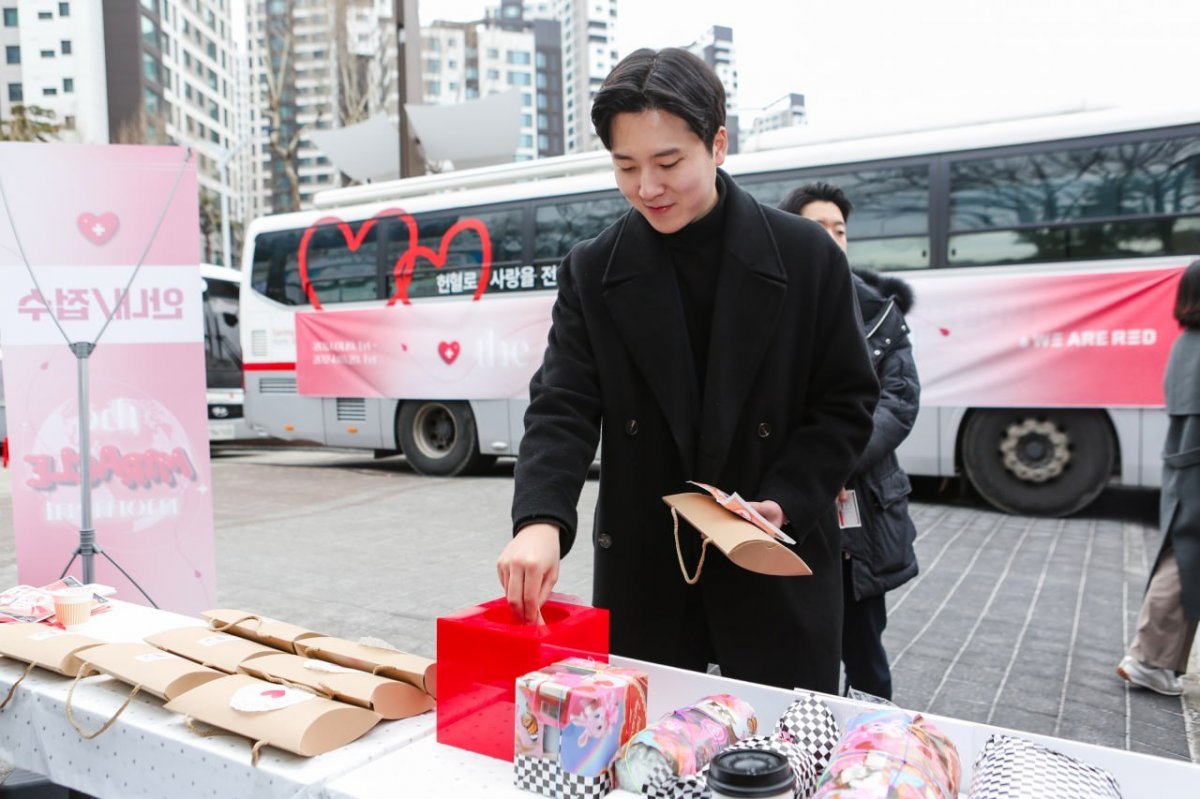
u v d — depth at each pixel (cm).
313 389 1131
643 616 180
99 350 338
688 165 151
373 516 811
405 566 614
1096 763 120
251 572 600
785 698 144
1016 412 757
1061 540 661
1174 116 710
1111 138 727
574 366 178
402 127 1394
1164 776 116
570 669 135
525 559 142
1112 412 720
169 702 155
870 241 805
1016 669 404
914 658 420
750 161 853
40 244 329
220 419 1428
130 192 337
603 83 152
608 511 181
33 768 176
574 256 181
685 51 154
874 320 266
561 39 8712
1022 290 747
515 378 1010
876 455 250
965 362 766
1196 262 365
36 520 336
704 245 171
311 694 153
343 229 1109
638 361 171
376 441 1101
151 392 346
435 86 7719
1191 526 355
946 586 543
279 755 140
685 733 127
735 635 174
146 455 348
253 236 1173
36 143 326
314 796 130
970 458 773
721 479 173
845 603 260
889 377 262
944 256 778
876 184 805
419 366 1062
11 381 330
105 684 175
